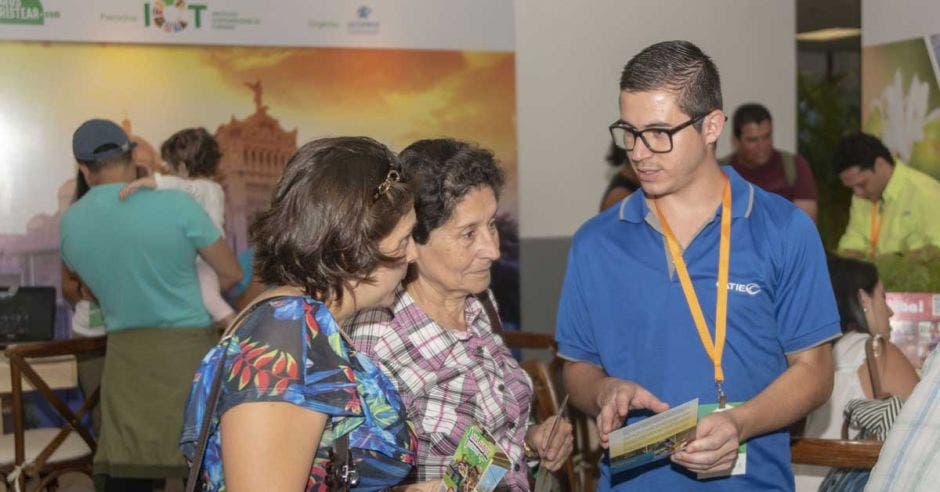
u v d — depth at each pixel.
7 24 4.80
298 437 1.33
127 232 3.51
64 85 4.89
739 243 2.01
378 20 5.31
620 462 1.84
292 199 1.42
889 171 4.69
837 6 6.14
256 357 1.35
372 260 1.42
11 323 4.60
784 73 6.23
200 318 3.63
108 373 3.61
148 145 5.02
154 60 5.01
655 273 2.05
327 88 5.25
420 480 1.82
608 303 2.09
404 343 1.83
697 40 6.14
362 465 1.46
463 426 1.82
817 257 1.99
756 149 5.52
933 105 4.52
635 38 6.12
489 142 5.50
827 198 6.13
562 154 6.08
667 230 2.05
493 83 5.49
